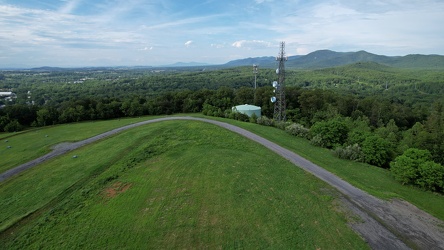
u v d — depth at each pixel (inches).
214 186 1178.0
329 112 3435.0
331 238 826.2
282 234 845.2
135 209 1003.9
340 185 1208.8
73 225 914.7
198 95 3818.9
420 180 1268.5
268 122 2517.2
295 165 1449.3
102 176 1298.0
